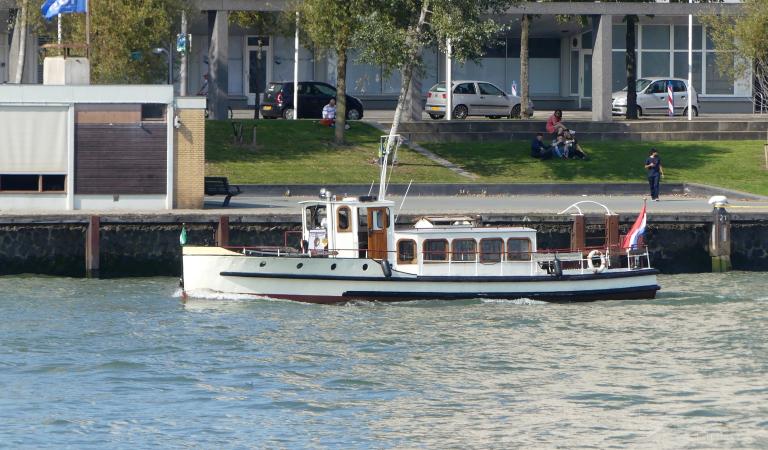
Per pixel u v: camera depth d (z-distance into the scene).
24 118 135.62
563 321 109.88
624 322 109.75
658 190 156.75
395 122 169.62
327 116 189.50
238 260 114.88
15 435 77.06
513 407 84.81
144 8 170.75
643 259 132.75
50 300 114.94
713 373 93.06
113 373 90.88
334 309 113.31
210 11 191.38
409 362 95.31
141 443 76.31
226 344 99.50
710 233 138.62
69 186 136.38
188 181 139.00
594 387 89.25
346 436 78.69
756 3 182.88
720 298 121.00
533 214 134.62
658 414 83.25
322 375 91.56
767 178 169.25
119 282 126.56
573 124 192.50
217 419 81.38
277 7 188.00
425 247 116.12
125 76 174.25
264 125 182.75
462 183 160.50
